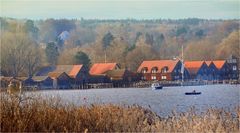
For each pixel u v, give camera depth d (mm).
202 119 64062
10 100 60375
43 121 58469
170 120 68000
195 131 60031
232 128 62125
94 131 62438
